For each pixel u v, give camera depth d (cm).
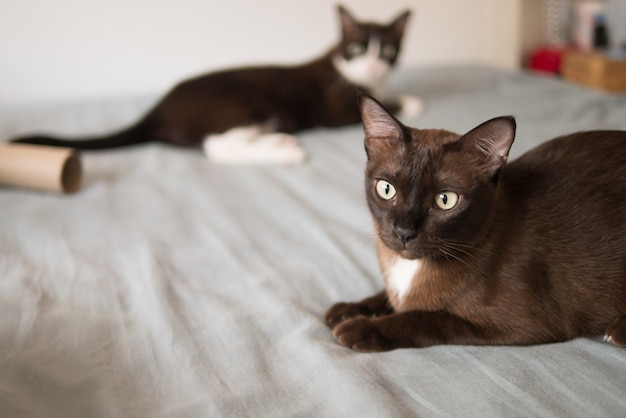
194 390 85
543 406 76
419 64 298
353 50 225
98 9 250
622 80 263
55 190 165
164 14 258
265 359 92
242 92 209
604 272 91
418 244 92
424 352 91
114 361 92
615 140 98
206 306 108
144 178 180
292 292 114
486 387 81
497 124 86
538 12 313
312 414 78
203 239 140
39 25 246
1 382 82
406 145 94
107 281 119
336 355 91
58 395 83
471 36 303
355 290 116
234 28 269
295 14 274
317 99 223
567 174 96
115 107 238
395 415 75
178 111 205
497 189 94
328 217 151
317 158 191
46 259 130
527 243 92
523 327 90
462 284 92
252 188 171
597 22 298
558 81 245
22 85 254
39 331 97
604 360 86
